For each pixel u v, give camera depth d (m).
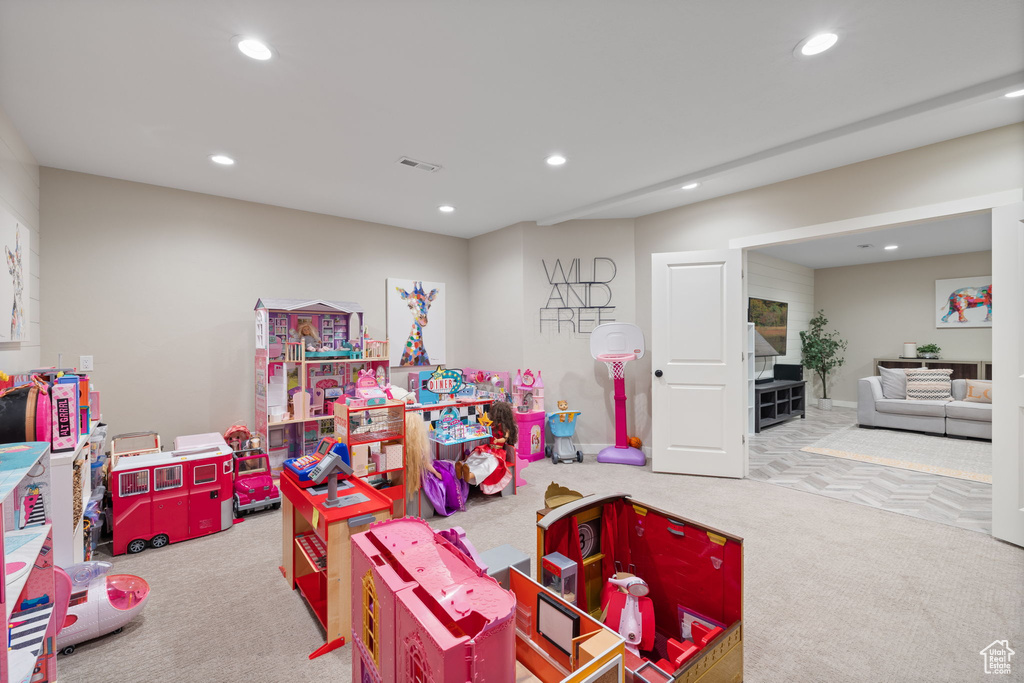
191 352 3.60
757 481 3.84
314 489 2.19
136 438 3.32
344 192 3.70
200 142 2.76
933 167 2.86
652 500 3.39
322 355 3.84
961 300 6.85
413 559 1.24
